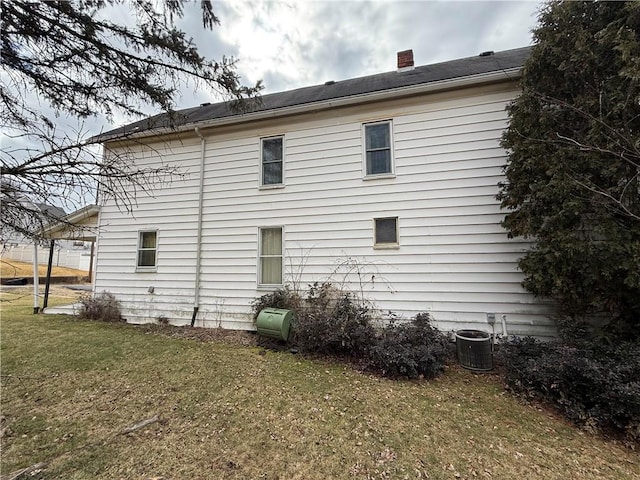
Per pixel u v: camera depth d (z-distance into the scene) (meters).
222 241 7.73
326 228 6.90
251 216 7.54
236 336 6.88
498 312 5.70
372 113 6.78
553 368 3.66
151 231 8.39
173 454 2.81
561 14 4.27
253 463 2.70
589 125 4.10
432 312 6.04
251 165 7.67
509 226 5.00
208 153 8.07
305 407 3.70
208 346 6.15
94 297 8.61
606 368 3.38
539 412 3.62
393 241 6.46
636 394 2.97
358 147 6.81
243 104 3.95
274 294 6.82
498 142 5.89
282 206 7.30
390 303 6.30
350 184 6.82
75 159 2.76
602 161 3.94
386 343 5.04
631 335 4.09
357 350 5.38
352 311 5.70
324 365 5.14
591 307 4.55
